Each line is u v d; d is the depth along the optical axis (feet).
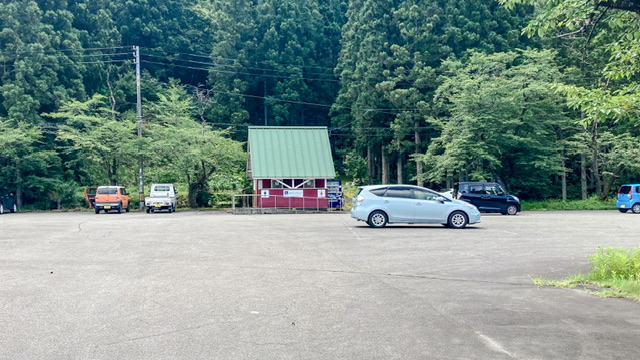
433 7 137.59
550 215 92.53
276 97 186.09
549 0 27.89
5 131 124.47
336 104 173.37
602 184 133.18
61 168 140.77
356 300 25.71
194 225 69.21
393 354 17.75
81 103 131.95
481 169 116.47
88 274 32.50
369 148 160.56
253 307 24.25
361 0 164.25
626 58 29.30
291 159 117.19
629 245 46.78
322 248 44.68
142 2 200.75
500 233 56.59
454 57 131.95
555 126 122.93
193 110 180.24
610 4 26.53
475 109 111.96
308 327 20.99
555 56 126.11
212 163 128.47
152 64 202.18
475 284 29.73
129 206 124.26
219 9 217.77
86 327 20.97
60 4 151.53
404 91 133.18
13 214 111.24
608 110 26.45
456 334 20.04
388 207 62.80
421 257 39.81
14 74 135.85
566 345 18.75
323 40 198.08
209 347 18.49
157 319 22.17
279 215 96.89
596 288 28.55
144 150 125.18
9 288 28.32
